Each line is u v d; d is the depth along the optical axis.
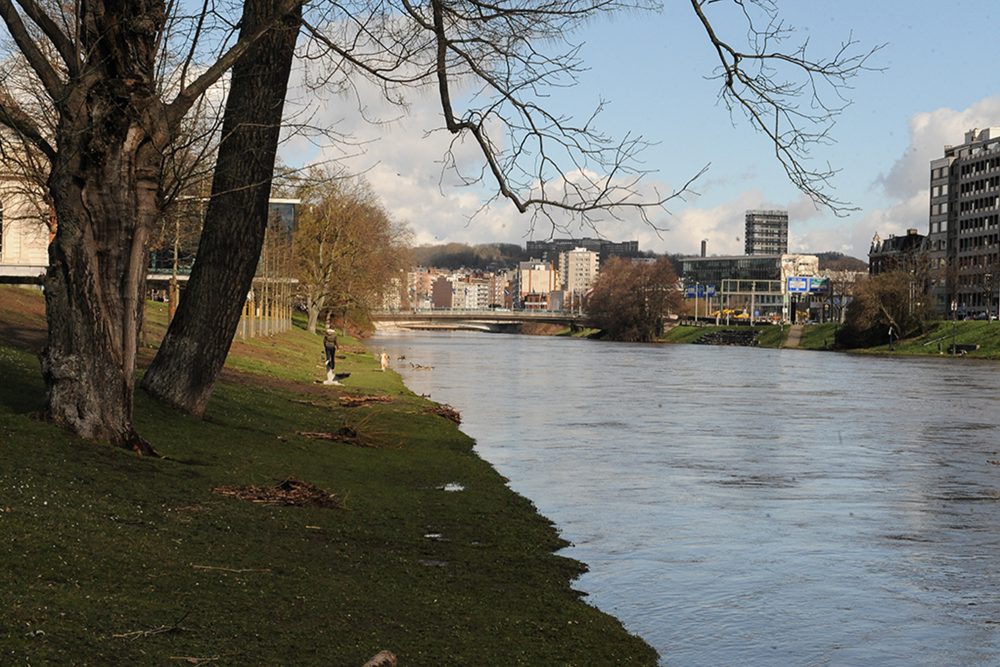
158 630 9.12
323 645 9.59
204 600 10.30
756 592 14.91
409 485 20.86
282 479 18.38
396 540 15.31
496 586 13.48
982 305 189.62
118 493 14.21
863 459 30.70
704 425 40.38
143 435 19.16
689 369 92.06
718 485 24.86
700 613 13.72
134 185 17.06
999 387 69.69
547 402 49.50
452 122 19.75
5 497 12.58
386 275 122.31
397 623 10.84
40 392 19.61
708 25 19.05
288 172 19.50
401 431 30.23
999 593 15.21
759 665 11.83
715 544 18.02
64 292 16.73
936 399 57.94
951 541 18.77
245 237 22.39
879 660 12.15
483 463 25.66
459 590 12.84
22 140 22.62
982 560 17.28
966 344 140.38
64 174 16.41
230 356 46.62
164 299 106.25
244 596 10.69
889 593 15.09
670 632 12.82
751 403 53.19
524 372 77.12
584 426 38.31
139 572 10.80
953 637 13.08
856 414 47.34
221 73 17.09
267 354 56.31
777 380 76.50
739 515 20.92
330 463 21.59
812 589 15.20
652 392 59.66
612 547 17.42
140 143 16.89
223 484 16.69
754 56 19.02
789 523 20.22
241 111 21.56
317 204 105.56
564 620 12.33
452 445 29.30
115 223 16.88
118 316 17.12
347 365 65.44
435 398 50.06
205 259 22.42
